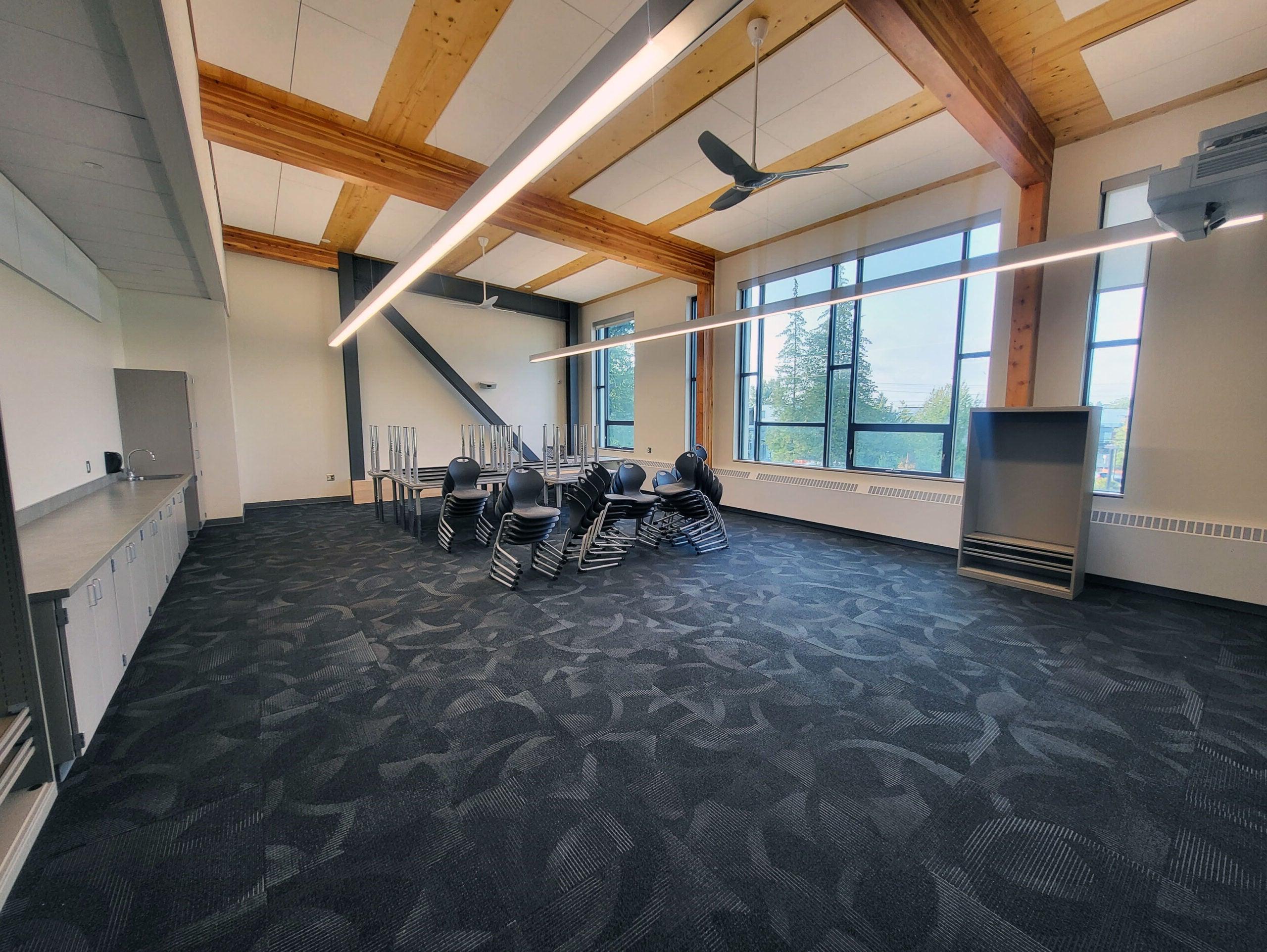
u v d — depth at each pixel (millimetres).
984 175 4379
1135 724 2168
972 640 2984
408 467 6480
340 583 3982
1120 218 3775
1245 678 2537
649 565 4523
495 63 3018
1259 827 1620
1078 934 1283
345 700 2344
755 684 2496
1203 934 1281
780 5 2600
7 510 1566
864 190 4723
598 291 8531
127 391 5000
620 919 1319
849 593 3801
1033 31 2852
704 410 7023
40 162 2504
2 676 1600
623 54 1526
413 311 7984
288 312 6957
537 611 3439
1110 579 3859
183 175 2621
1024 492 4160
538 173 2311
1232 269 3295
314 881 1423
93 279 4219
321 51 2912
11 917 1308
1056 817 1661
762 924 1306
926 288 4941
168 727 2133
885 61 3010
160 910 1334
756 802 1726
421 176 4020
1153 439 3641
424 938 1270
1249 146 1904
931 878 1440
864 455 5609
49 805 1650
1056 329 4023
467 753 1976
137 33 1588
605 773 1865
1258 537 3260
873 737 2080
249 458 6809
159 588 3322
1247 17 2654
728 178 4449
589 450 8945
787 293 6152
